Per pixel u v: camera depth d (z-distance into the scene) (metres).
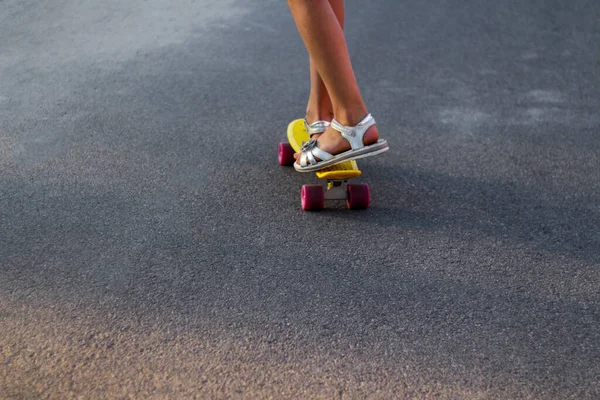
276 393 1.92
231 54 4.88
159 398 1.89
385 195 3.15
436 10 6.04
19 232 2.71
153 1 5.94
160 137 3.65
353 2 6.15
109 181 3.16
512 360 2.10
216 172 3.29
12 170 3.22
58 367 2.00
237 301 2.33
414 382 1.99
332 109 3.04
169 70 4.57
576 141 3.83
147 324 2.20
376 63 4.82
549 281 2.53
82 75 4.45
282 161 3.37
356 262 2.60
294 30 5.38
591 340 2.21
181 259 2.57
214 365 2.03
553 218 3.00
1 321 2.19
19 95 4.12
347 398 1.92
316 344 2.13
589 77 4.79
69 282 2.40
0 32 5.14
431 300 2.38
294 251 2.65
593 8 6.24
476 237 2.82
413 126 3.91
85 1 5.86
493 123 4.01
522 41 5.41
